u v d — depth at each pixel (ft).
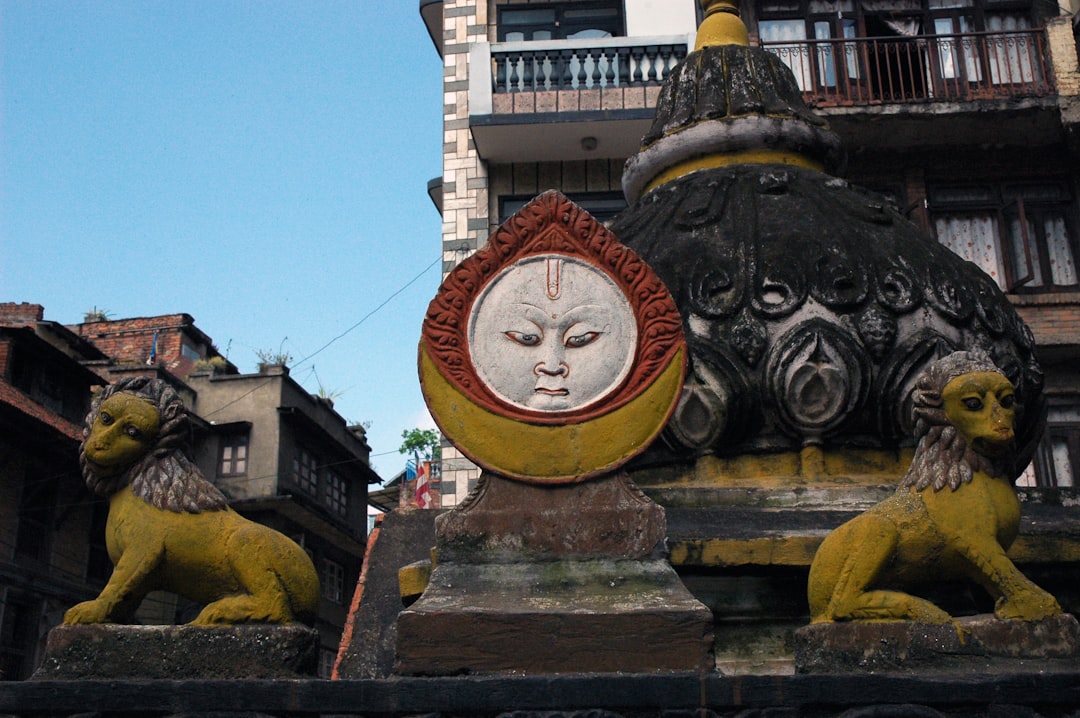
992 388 15.51
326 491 100.07
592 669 15.15
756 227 23.24
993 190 68.33
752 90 26.30
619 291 17.54
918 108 65.92
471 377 17.24
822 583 15.60
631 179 27.07
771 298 21.93
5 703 14.62
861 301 21.77
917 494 15.65
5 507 74.49
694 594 18.44
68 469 79.87
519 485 16.85
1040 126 66.59
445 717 14.28
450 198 69.67
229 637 15.34
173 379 91.61
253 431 91.91
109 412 16.35
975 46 69.26
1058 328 65.26
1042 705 13.96
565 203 17.95
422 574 18.51
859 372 21.17
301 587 15.85
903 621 15.01
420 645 15.35
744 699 14.06
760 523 19.40
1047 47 67.21
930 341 21.54
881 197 25.26
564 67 68.08
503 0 73.97
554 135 67.56
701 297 22.20
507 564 16.46
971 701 13.97
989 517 15.26
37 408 77.56
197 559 15.84
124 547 15.90
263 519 90.58
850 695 14.03
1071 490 21.99
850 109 66.13
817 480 21.01
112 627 15.39
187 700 14.52
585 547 16.48
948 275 22.74
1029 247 65.26
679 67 27.73
